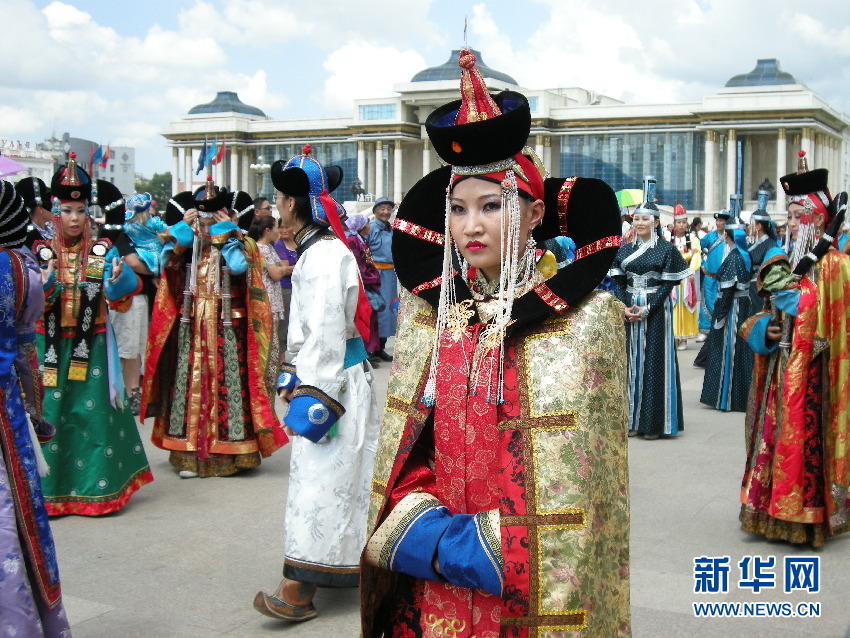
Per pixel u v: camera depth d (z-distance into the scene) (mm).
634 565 4891
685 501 6129
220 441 6727
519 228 2129
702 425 8875
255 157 60406
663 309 8117
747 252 9703
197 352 6695
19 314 3395
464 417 2117
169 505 6043
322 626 4121
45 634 3256
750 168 49219
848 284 4945
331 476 4035
